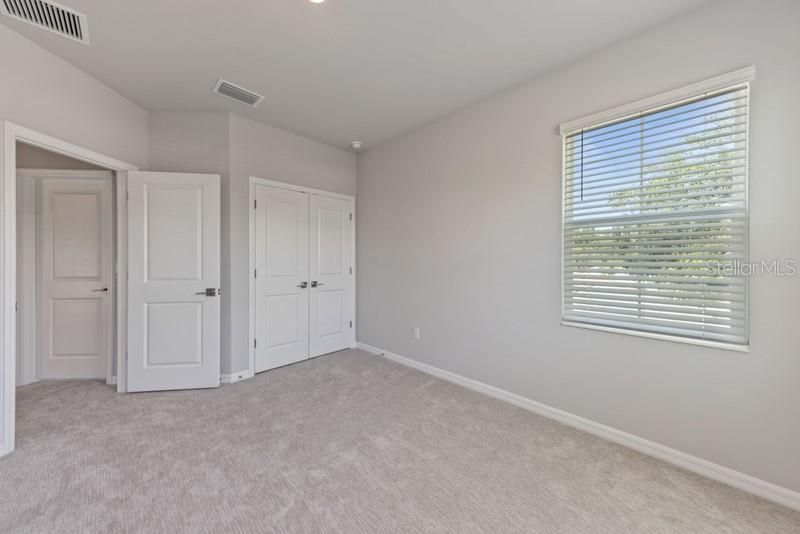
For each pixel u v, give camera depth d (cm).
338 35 205
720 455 176
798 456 156
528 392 259
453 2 178
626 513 153
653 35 195
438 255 327
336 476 177
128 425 229
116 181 298
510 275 269
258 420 238
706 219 181
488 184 282
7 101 198
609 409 217
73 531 140
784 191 158
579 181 230
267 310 343
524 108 257
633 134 205
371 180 405
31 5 181
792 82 155
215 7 182
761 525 147
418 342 349
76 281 312
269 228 343
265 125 337
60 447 201
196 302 293
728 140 173
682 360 189
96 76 250
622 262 212
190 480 173
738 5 167
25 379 299
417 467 186
